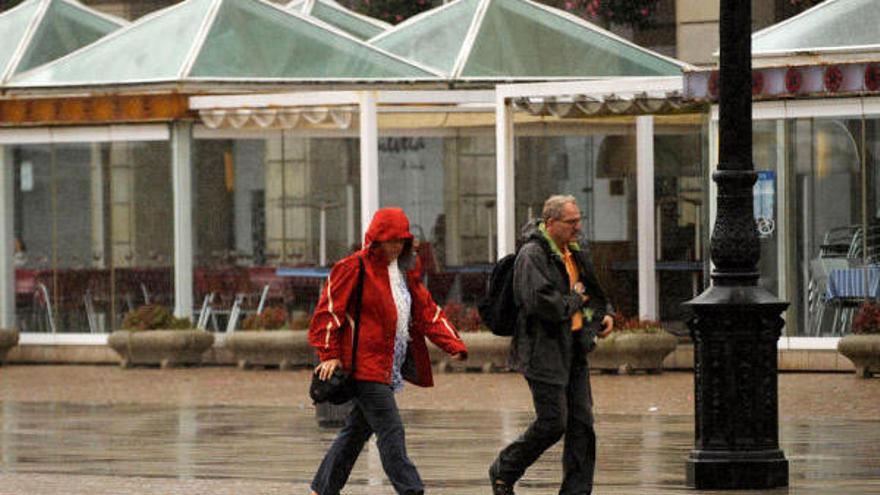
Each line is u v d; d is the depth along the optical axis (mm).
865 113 43031
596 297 23438
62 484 27406
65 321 52375
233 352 49344
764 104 43969
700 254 49562
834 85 42625
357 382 22484
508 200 47656
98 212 51844
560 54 52406
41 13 56000
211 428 35375
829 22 43938
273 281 51281
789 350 43906
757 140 44125
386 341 22531
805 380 41812
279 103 49312
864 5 44031
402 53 53062
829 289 43531
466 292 51906
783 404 36906
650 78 45906
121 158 51500
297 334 48500
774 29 44531
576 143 51156
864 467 27312
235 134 51406
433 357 46781
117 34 53281
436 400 39938
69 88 51500
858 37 43406
